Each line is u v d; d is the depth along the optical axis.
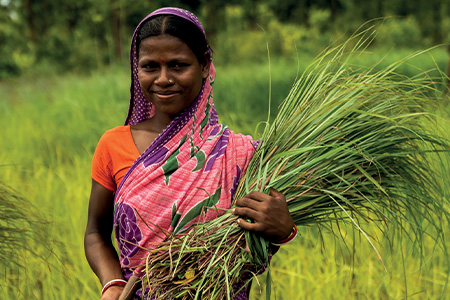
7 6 26.77
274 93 8.27
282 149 1.86
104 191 1.88
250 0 29.66
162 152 1.75
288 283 3.31
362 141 1.87
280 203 1.67
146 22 1.75
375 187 1.89
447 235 3.41
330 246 3.50
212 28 25.83
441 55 14.91
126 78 9.69
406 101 1.92
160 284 1.65
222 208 1.74
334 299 3.15
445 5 35.78
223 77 9.59
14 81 17.11
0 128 7.72
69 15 28.23
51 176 5.10
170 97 1.73
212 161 1.75
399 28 24.86
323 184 1.82
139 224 1.73
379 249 3.31
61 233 3.89
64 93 9.62
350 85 1.90
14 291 3.28
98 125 7.05
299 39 20.36
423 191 2.04
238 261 1.67
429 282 3.25
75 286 3.36
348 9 32.94
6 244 3.04
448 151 1.92
